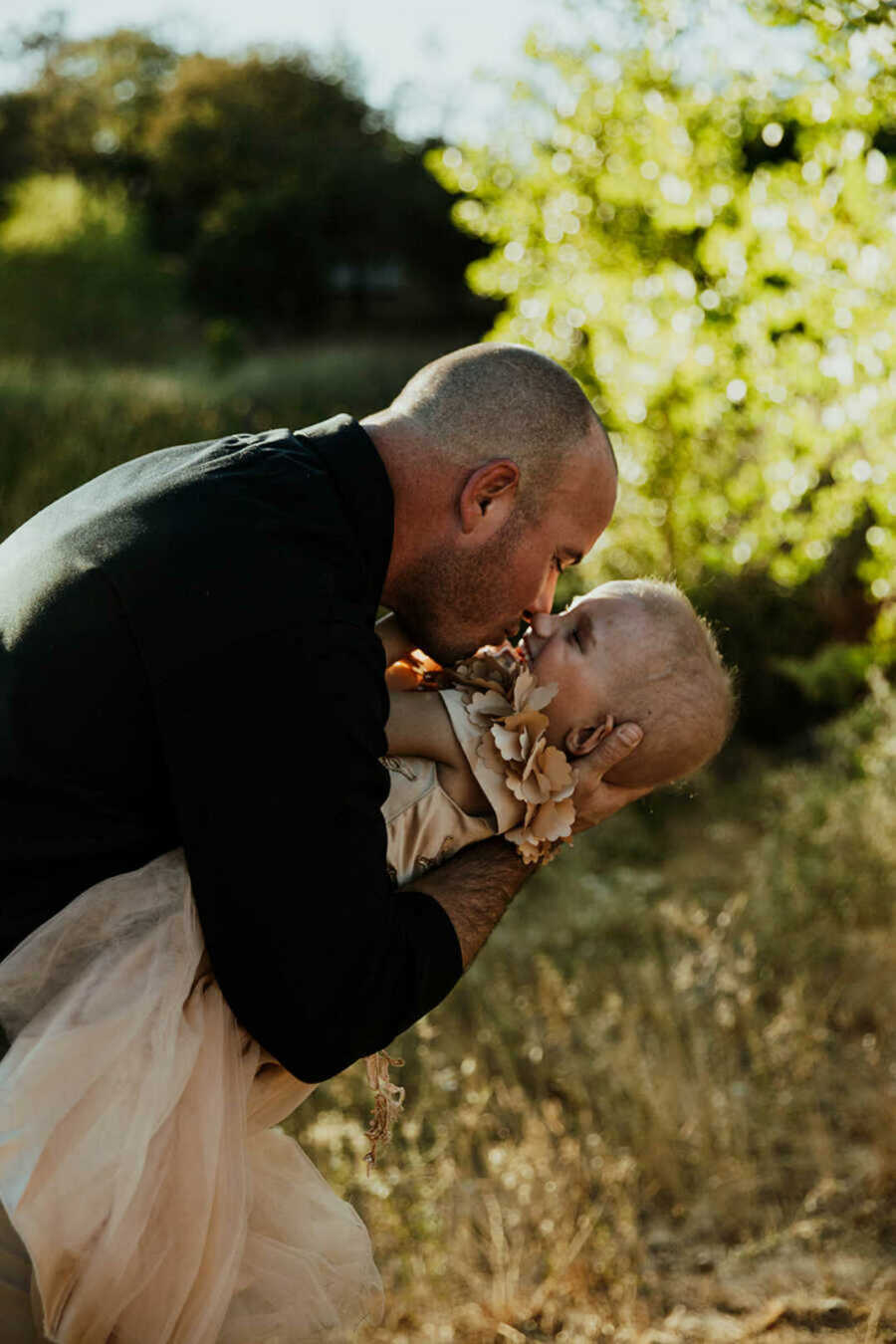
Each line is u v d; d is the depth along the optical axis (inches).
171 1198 57.9
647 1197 128.2
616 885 199.5
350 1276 69.8
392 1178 119.0
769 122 148.4
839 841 184.4
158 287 755.4
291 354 808.9
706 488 181.0
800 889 177.5
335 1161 122.8
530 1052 147.9
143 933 57.4
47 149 1402.6
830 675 233.9
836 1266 115.3
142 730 55.5
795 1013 149.1
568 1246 118.1
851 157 125.1
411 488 63.9
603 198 181.6
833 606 251.3
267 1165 71.2
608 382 174.7
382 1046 60.5
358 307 1074.7
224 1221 59.7
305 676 55.0
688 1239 122.5
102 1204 55.6
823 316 138.9
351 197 1011.9
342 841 55.5
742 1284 114.5
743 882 194.1
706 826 223.5
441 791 71.7
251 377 606.5
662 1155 129.1
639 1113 134.1
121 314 711.1
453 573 66.0
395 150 1069.1
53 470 280.1
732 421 176.1
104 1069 55.8
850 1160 130.8
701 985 160.9
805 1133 134.7
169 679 54.4
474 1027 159.3
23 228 738.8
